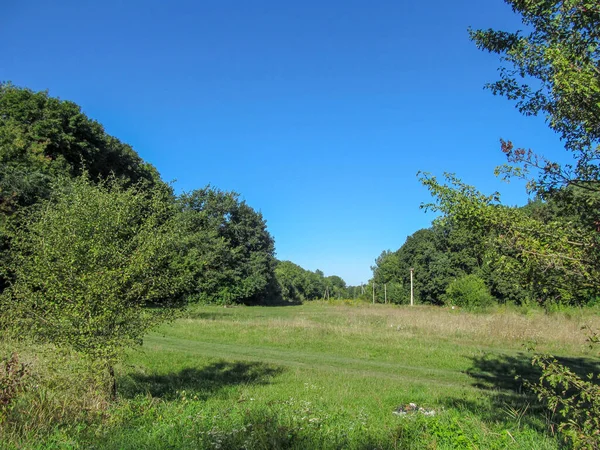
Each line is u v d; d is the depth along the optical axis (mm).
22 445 4996
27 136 27172
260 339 18875
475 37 6102
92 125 32344
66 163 28016
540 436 5633
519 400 9125
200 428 5898
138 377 10859
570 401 3918
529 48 5078
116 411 6527
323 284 130625
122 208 8062
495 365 14219
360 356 15828
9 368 6188
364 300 87688
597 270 3594
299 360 15062
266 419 6156
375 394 9336
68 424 5828
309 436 5574
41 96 28672
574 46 3988
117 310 7656
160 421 6254
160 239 8148
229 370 12695
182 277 8445
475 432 5723
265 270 62438
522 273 3893
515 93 5637
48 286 7340
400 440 5379
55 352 7156
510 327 20031
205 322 23594
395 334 19828
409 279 71625
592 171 4289
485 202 4141
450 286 42375
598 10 3695
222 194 57906
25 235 8070
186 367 12883
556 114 4660
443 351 16203
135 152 40688
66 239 7453
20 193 19516
